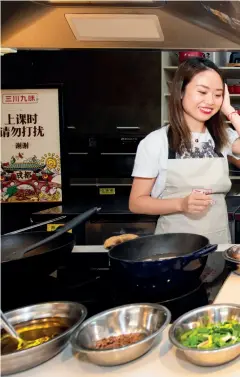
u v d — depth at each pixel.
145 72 2.71
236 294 0.99
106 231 2.40
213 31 1.40
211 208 1.64
